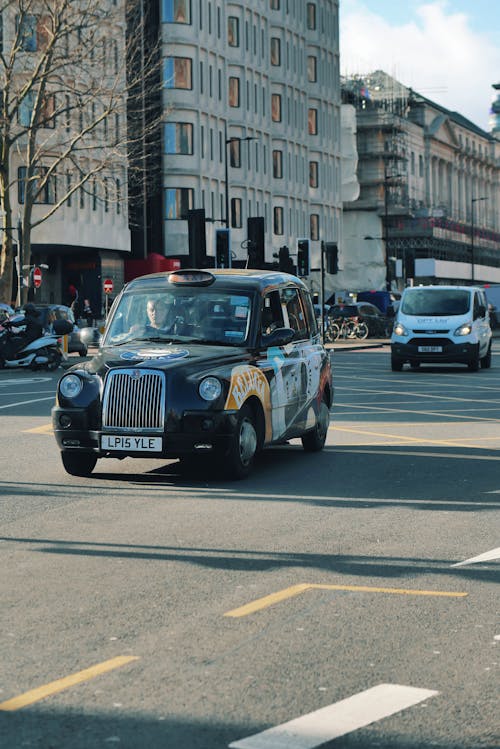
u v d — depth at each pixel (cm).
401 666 611
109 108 5181
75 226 7281
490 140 16800
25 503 1157
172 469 1405
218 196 9038
